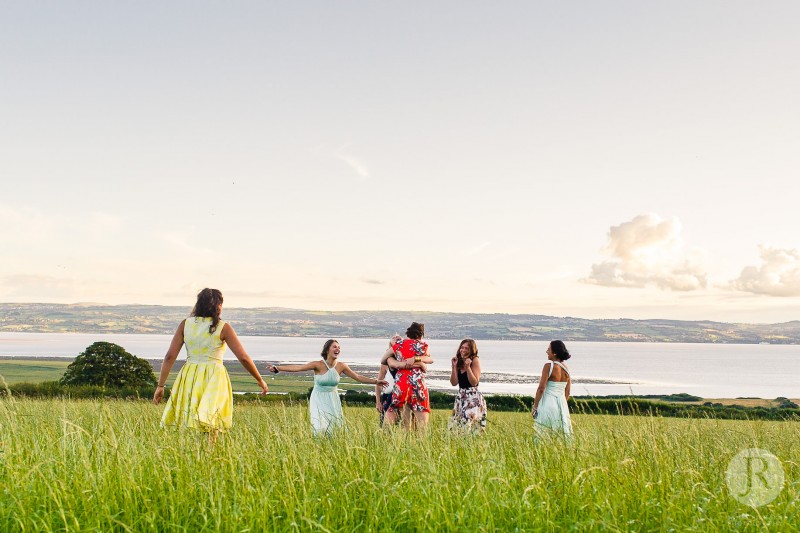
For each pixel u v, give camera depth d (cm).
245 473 521
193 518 443
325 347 1027
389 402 1155
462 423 1001
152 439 618
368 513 456
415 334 1129
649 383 16138
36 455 554
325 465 550
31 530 417
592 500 483
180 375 748
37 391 3278
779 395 12694
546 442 673
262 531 428
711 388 14638
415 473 537
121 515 448
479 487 479
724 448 687
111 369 5466
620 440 664
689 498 502
